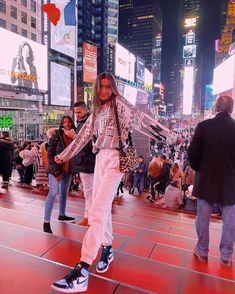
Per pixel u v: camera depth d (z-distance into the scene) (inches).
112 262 130.3
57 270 117.6
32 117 2042.3
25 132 1979.6
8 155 370.9
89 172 185.0
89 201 190.4
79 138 115.0
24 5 2114.9
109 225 123.6
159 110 7199.8
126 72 3348.9
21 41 1779.0
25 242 147.3
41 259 126.0
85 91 3228.3
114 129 105.5
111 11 5841.5
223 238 146.7
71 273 99.8
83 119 177.6
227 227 144.4
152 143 1093.1
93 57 2421.3
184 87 5949.8
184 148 1198.9
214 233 224.8
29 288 105.0
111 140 105.5
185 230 223.6
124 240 171.0
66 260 130.0
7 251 132.3
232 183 139.6
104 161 107.3
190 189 367.9
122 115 106.7
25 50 1814.7
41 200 282.2
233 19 5108.3
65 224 192.9
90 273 117.3
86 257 100.9
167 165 437.4
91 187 189.5
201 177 143.3
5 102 1807.3
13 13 2006.6
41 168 380.5
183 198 378.3
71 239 152.3
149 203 400.2
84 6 5083.7
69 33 744.3
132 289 107.0
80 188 430.0
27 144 450.9
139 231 203.8
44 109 2272.4
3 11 1911.9
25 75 1825.8
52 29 2329.0
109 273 121.3
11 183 414.6
